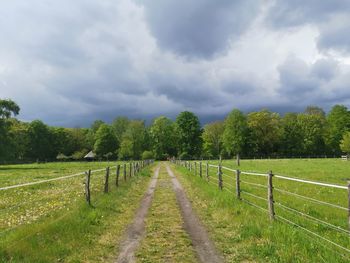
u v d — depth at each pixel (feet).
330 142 380.17
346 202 50.34
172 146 430.61
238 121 377.71
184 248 30.01
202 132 410.93
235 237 32.86
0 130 249.75
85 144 468.75
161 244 31.37
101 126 417.69
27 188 76.74
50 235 32.58
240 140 374.63
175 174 122.93
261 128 393.70
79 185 80.12
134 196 63.16
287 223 35.53
